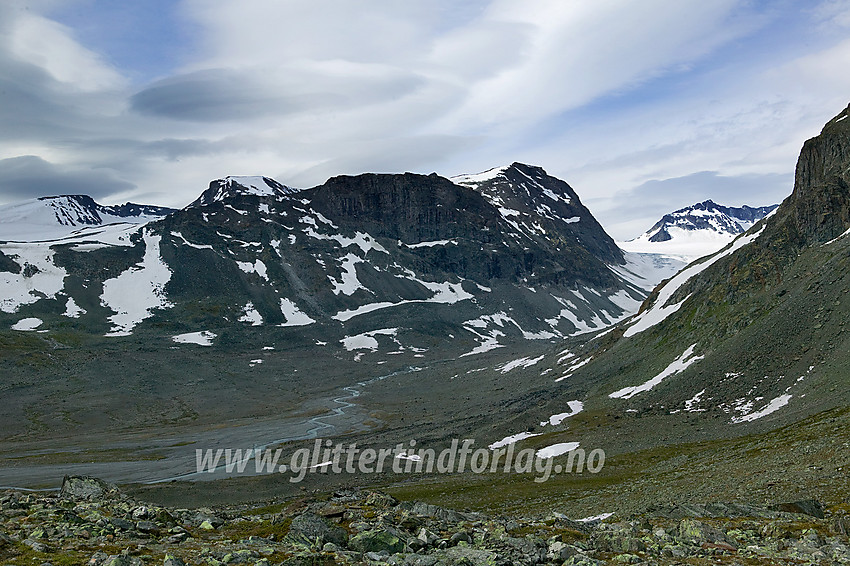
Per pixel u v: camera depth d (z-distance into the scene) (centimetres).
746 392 10338
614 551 2450
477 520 3120
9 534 2186
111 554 1989
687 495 5228
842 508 3581
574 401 13762
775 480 4834
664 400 11594
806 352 10475
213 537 2480
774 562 2272
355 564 2077
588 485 7281
